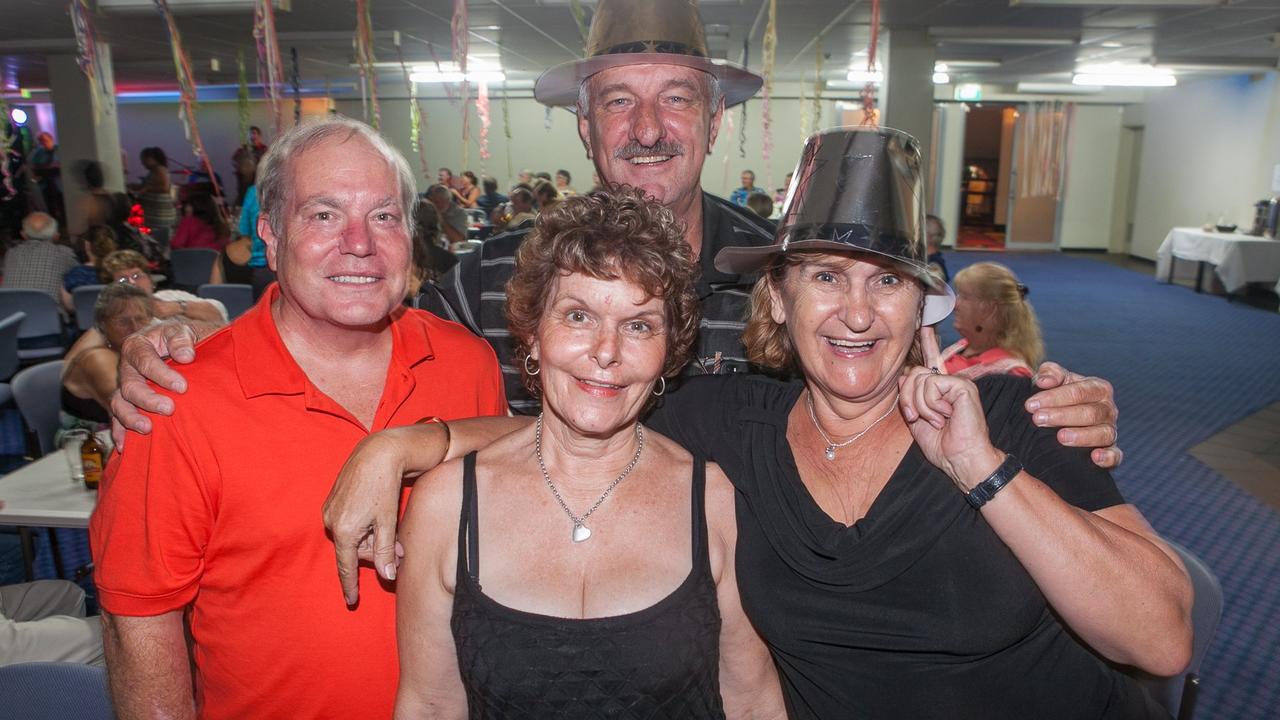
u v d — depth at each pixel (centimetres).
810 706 135
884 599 123
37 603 255
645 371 123
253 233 656
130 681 133
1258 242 1105
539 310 125
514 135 1717
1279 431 611
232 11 771
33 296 589
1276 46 952
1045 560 107
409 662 128
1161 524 453
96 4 756
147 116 1784
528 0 718
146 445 133
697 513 129
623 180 185
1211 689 309
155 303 374
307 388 140
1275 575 395
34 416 378
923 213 130
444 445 134
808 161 132
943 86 1567
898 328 126
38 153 1343
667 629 119
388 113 1689
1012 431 123
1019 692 123
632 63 179
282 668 140
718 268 150
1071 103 1619
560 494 128
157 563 132
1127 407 671
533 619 118
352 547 122
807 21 821
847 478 132
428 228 635
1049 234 1702
